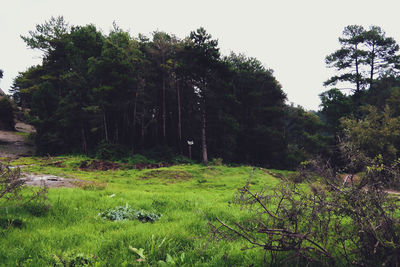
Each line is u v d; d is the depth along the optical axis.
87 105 31.89
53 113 33.81
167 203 8.02
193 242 4.31
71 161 23.58
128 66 31.94
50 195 7.68
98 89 30.83
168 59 37.22
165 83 37.84
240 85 43.06
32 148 35.72
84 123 34.44
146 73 35.50
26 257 3.61
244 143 43.00
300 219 3.23
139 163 28.64
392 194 3.12
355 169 3.53
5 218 5.01
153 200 8.30
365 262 3.03
